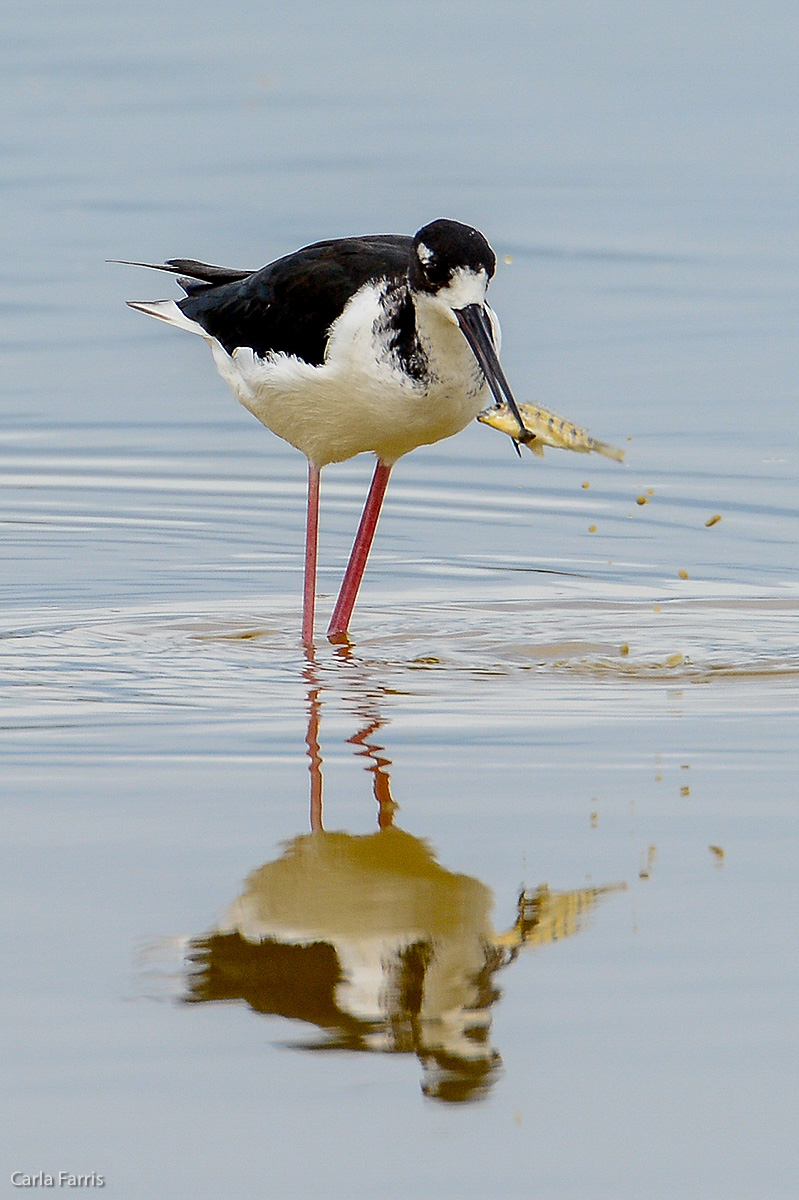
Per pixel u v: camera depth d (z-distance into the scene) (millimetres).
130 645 11680
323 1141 6195
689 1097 6398
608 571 13492
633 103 25594
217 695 10617
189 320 12594
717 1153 6117
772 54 27719
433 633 12086
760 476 15203
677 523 14422
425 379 11070
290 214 20797
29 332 18812
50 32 28656
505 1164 6070
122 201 21641
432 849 8320
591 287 19531
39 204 21641
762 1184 5969
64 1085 6480
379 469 12219
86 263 20062
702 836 8422
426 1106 6371
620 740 9758
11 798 8891
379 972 7277
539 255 20375
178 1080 6523
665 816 8664
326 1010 7023
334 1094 6469
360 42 28500
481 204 21578
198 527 14570
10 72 26625
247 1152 6125
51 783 9102
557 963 7312
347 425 11609
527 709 10359
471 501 15242
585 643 11781
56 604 12625
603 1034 6789
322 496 15492
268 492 15461
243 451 16469
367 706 10414
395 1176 6000
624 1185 5957
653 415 16344
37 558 13727
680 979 7145
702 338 18141
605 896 7859
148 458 16141
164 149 23531
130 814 8703
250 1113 6336
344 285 11312
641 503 12938
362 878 8062
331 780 9164
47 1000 7023
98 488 15391
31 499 15094
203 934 7543
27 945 7414
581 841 8383
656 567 13555
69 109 25094
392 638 11992
